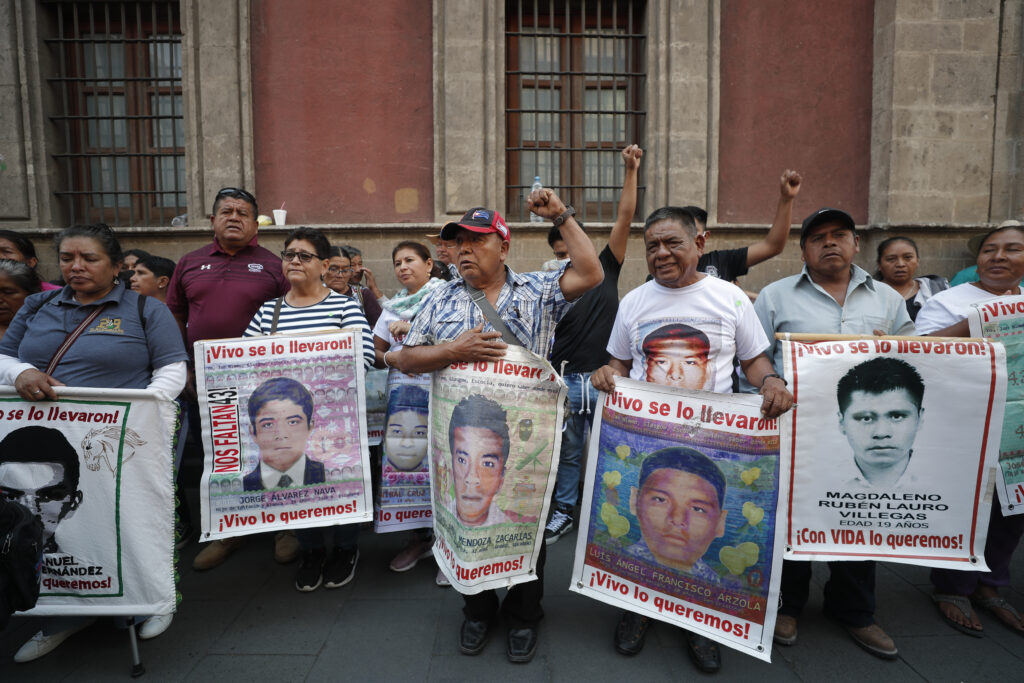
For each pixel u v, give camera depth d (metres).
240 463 2.69
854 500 2.29
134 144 6.37
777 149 6.26
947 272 6.05
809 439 2.29
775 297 2.68
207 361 2.66
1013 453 2.52
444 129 6.02
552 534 3.48
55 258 6.09
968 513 2.24
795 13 6.22
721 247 6.17
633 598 2.36
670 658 2.36
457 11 5.91
